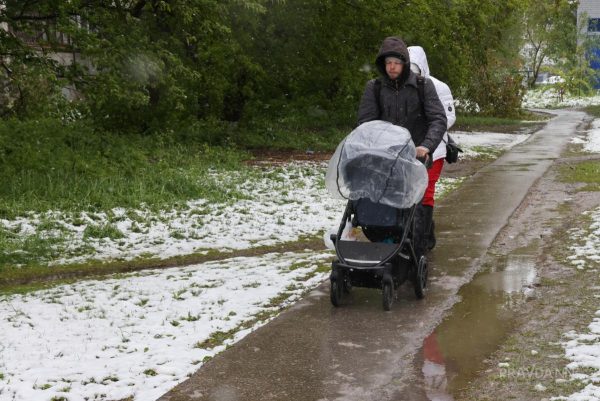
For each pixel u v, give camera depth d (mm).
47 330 5871
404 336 5391
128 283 7449
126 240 9789
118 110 18453
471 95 36969
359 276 6035
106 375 4801
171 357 5082
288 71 21531
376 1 21344
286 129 24141
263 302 6457
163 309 6367
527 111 41844
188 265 8461
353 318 5840
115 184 12867
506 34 39750
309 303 6273
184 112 19844
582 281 6641
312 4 20266
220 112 21359
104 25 13680
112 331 5785
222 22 17781
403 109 6461
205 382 4629
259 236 9859
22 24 13242
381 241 6332
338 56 21906
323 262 7953
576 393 4242
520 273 7059
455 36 25281
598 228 8812
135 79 14344
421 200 6320
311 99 23969
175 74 16203
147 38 14273
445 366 4809
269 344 5281
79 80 13695
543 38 58688
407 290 6633
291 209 11688
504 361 4848
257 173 15250
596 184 12609
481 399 4277
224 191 13102
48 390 4570
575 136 24703
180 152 17141
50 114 18688
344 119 25797
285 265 7902
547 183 13094
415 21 22031
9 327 6020
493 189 12391
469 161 17688
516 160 17125
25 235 9758
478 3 25406
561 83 55594
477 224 9398
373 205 6102
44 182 12422
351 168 6043
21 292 7379
